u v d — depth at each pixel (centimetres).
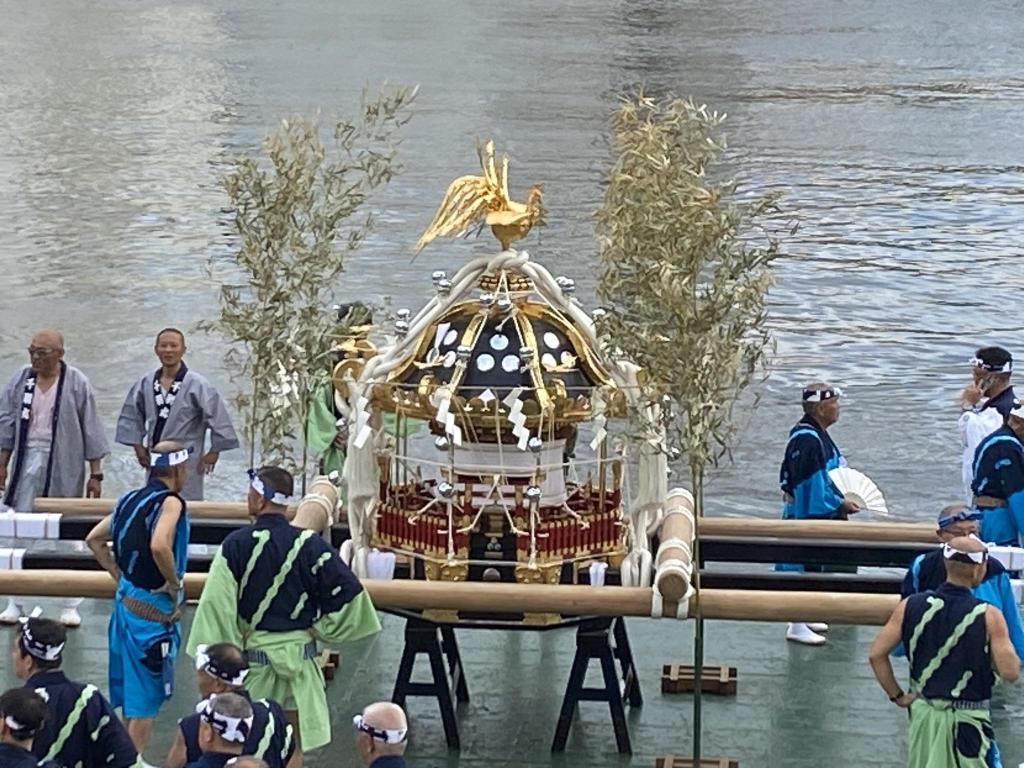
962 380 2084
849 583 1038
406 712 997
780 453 1784
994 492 1129
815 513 1173
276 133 1067
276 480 862
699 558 1019
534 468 941
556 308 972
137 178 3288
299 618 861
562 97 4488
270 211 1041
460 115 4109
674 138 931
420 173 3294
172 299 2373
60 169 3384
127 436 1248
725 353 921
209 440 1264
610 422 1259
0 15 6712
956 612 807
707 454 937
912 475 1750
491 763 941
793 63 5469
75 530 1106
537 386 930
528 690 1036
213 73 4972
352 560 961
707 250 912
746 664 1080
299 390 1058
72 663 1077
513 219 957
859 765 948
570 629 1122
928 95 4716
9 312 2295
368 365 970
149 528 888
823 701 1029
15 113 4106
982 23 6931
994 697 1044
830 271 2612
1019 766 928
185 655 1077
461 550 941
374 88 4616
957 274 2627
